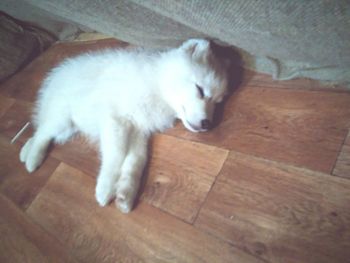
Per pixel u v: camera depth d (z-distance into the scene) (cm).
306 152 41
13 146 72
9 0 81
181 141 54
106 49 69
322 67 46
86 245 47
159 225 44
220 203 42
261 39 43
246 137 48
